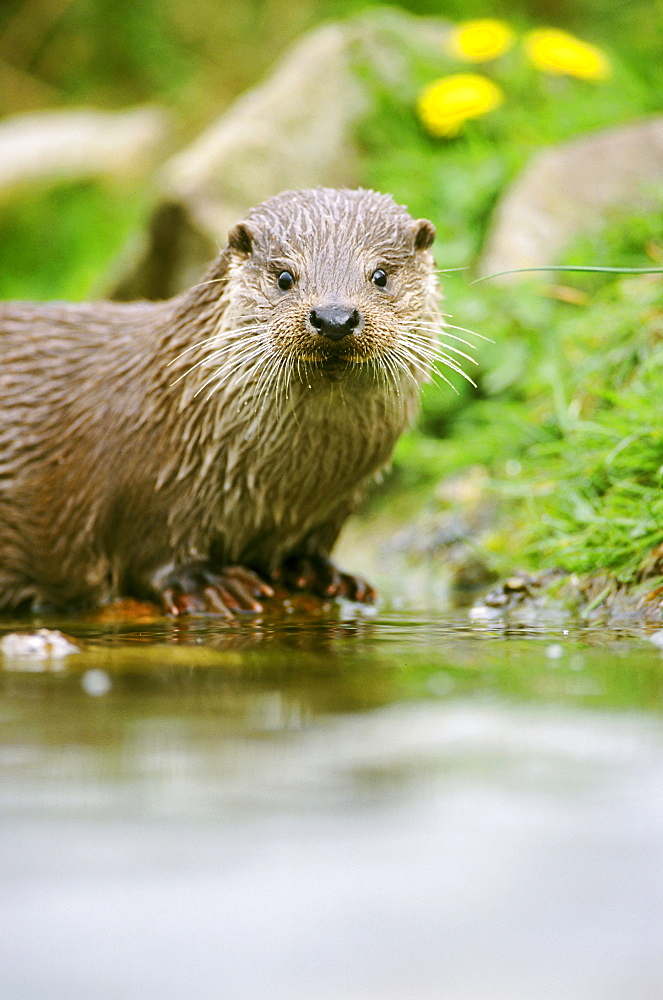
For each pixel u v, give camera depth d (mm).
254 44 26578
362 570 12422
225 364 8680
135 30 27812
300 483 9086
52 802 3791
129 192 24594
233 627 8055
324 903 3086
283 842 3453
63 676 5855
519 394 12773
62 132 25172
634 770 4055
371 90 17266
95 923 2996
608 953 2850
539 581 9172
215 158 16484
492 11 22312
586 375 11141
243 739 4516
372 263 8477
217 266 9000
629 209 13539
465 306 13273
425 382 9234
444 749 4344
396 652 6641
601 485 9781
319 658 6461
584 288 12875
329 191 8992
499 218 14172
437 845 3422
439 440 13242
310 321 7957
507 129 16812
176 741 4488
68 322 10289
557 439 11273
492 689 5418
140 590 9531
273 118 16844
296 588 9828
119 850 3408
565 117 16656
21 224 24297
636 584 8453
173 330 9203
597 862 3309
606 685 5500
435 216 15484
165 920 3004
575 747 4348
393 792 3861
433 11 22922
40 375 10078
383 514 13336
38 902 3096
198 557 9328
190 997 2689
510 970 2779
